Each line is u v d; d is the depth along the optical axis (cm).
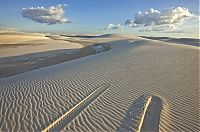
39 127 793
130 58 2697
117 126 793
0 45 5294
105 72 1739
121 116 875
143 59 2597
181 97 1123
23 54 3878
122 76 1591
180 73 1745
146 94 1157
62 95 1138
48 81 1434
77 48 5534
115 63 2250
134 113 901
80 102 1034
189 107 987
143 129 773
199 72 1817
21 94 1161
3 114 904
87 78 1519
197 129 782
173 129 777
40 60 3291
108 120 840
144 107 964
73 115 891
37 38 8662
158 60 2525
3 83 1457
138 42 7231
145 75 1634
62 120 847
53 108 963
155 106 991
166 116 880
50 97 1106
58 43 6875
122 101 1045
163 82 1424
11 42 6406
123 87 1293
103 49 5491
